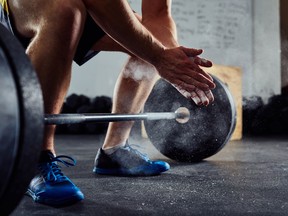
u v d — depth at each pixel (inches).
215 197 39.2
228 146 94.5
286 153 78.7
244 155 74.9
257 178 49.8
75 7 36.7
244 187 44.1
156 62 41.5
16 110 23.9
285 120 135.4
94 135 133.0
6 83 23.9
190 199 38.4
